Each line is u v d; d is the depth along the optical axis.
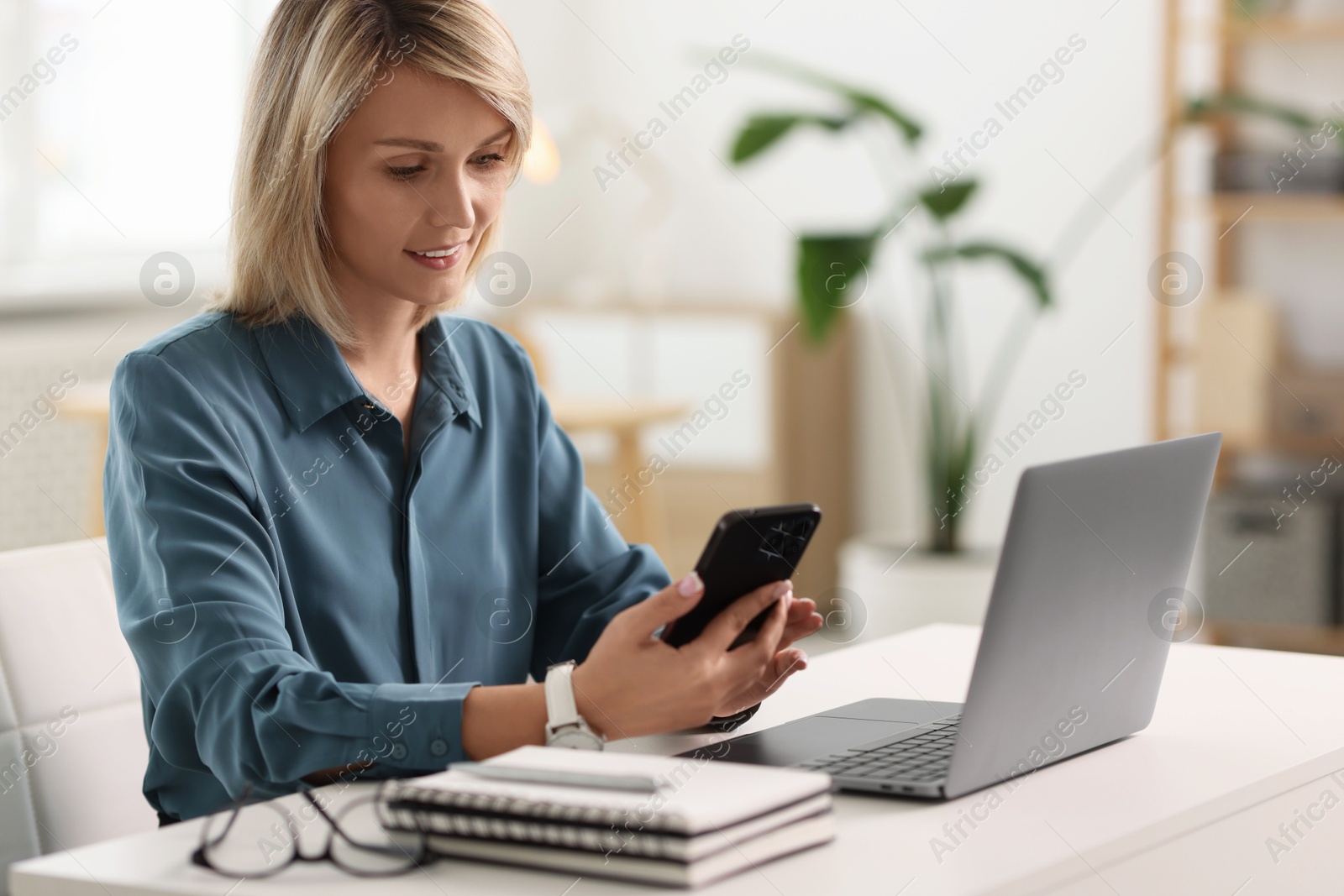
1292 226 4.18
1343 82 4.05
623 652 1.12
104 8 4.40
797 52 5.12
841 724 1.32
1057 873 0.95
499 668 1.47
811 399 4.95
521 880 0.93
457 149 1.32
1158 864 1.04
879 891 0.90
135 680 1.44
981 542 4.83
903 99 4.90
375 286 1.39
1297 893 1.20
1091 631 1.16
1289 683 1.49
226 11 4.61
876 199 5.03
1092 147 4.57
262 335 1.36
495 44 1.32
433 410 1.45
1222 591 4.02
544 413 1.59
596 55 5.58
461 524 1.44
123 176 4.50
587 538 1.56
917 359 4.95
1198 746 1.25
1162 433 4.23
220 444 1.26
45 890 0.97
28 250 4.32
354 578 1.34
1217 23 4.08
